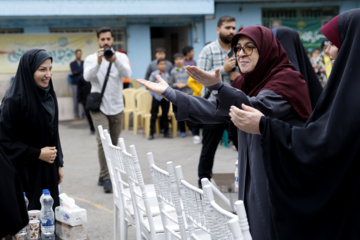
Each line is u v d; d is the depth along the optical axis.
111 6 13.70
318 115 2.42
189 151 9.00
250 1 14.65
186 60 11.33
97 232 4.96
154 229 3.46
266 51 3.03
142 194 3.45
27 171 3.77
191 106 2.98
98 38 6.44
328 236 2.36
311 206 2.33
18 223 2.67
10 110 3.70
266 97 2.88
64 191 6.50
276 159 2.39
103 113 6.35
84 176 7.32
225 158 8.34
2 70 13.89
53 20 14.09
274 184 2.37
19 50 13.98
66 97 14.34
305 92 2.95
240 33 3.06
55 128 3.95
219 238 2.25
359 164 2.29
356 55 2.29
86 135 11.30
